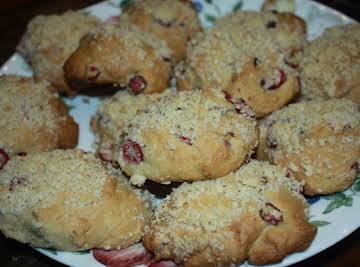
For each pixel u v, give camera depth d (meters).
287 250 0.19
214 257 0.18
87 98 0.26
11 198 0.20
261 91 0.23
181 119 0.20
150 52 0.25
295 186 0.20
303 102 0.23
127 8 0.29
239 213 0.18
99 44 0.25
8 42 0.31
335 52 0.24
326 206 0.20
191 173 0.20
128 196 0.21
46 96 0.25
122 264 0.19
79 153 0.22
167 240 0.19
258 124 0.23
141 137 0.20
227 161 0.20
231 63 0.24
